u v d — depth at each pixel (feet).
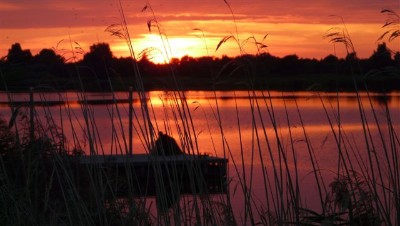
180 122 20.52
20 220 19.30
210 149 55.98
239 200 22.40
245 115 104.78
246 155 53.62
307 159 46.68
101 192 19.84
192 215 19.02
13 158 22.84
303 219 17.29
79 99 20.62
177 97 20.33
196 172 19.26
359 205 16.79
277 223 17.70
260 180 37.47
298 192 17.83
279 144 18.26
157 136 20.26
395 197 16.98
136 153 58.13
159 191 19.39
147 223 19.40
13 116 20.74
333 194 17.38
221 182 20.45
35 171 20.98
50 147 20.88
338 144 17.89
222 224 18.40
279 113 98.89
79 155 22.33
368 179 17.52
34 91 21.89
